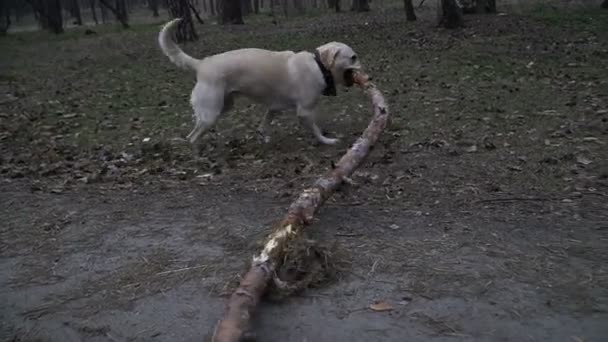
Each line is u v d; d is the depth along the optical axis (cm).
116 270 361
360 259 354
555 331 275
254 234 402
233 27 2292
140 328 296
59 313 314
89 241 407
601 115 672
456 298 307
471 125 671
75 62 1556
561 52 1145
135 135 727
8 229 434
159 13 4722
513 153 558
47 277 357
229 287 332
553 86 853
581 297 303
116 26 3050
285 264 335
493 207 426
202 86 576
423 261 348
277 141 659
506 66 1038
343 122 728
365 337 278
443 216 414
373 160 557
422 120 710
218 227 418
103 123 802
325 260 342
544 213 410
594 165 507
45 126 789
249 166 567
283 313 302
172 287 335
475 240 372
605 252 348
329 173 411
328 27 2014
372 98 527
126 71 1316
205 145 658
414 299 308
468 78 955
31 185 538
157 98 976
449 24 1580
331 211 434
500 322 285
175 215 447
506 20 1692
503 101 783
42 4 3164
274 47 1587
